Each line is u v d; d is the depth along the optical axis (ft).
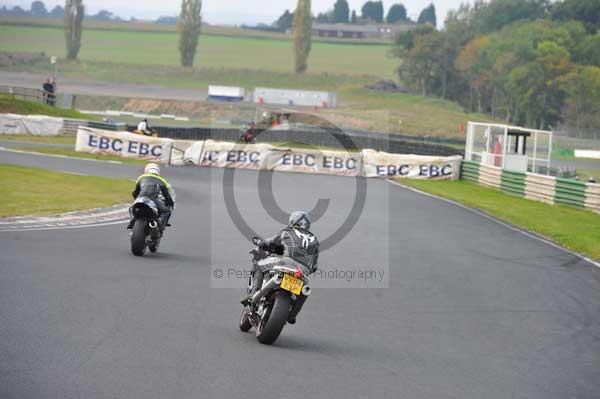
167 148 359.66
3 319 83.82
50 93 566.36
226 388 66.03
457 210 245.45
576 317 109.40
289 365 75.05
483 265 149.69
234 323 92.43
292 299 83.61
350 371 74.90
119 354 74.02
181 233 169.27
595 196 270.05
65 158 329.52
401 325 98.32
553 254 168.66
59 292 99.96
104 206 201.26
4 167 261.24
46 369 67.51
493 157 365.20
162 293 105.60
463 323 101.60
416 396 68.64
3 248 129.39
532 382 76.48
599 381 78.54
